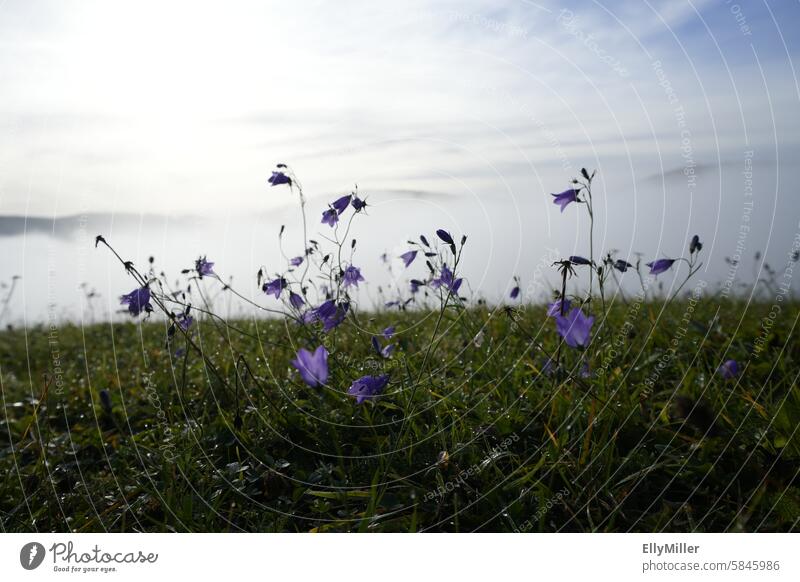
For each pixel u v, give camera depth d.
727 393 3.09
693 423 2.54
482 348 3.65
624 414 2.80
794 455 2.45
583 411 2.80
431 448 2.73
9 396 4.31
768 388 3.22
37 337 6.42
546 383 3.12
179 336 4.22
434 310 4.70
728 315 4.66
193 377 3.96
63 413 3.86
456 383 3.34
